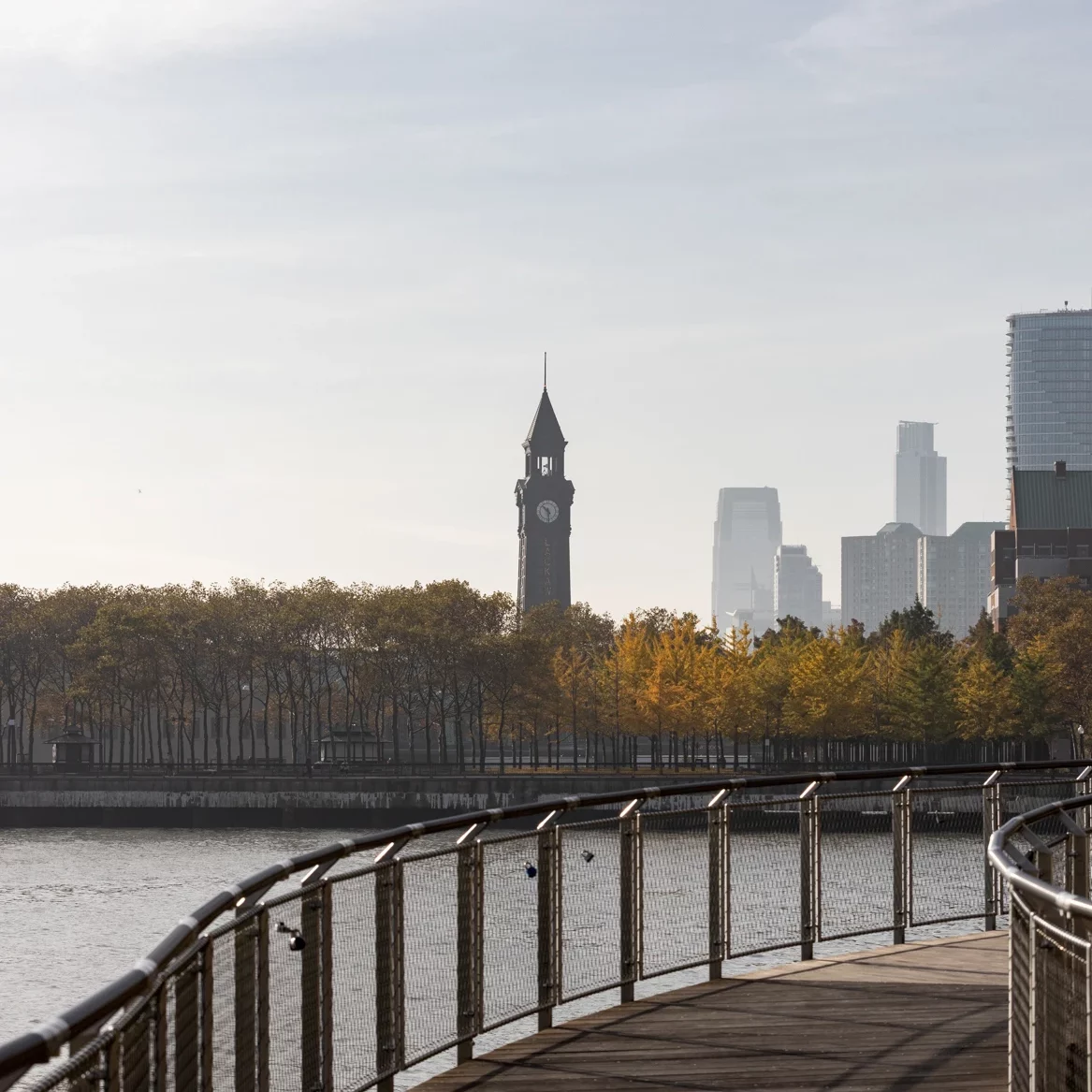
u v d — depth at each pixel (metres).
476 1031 10.40
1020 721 112.50
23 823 122.06
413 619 135.25
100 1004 4.74
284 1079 7.95
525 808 10.99
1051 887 6.91
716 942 12.95
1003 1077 9.30
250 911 7.50
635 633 126.12
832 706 111.25
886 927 14.62
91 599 148.25
